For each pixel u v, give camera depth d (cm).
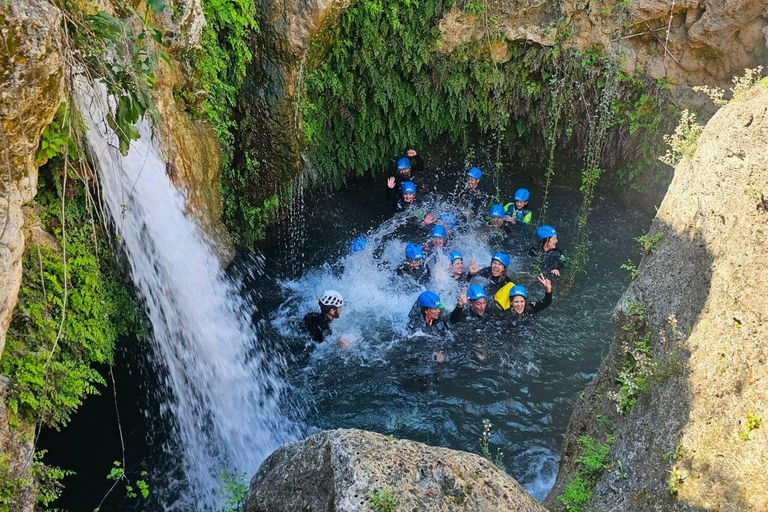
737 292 390
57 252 498
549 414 713
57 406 486
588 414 544
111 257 578
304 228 1016
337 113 1027
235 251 901
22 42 347
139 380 663
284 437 684
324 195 1088
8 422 432
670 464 388
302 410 714
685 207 486
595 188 1104
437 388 743
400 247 984
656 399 432
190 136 719
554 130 1009
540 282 917
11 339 449
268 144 882
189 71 717
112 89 438
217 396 706
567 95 1012
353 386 745
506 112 1077
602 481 452
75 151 475
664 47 915
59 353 497
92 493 595
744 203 407
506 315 823
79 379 504
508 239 1013
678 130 548
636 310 493
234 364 751
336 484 335
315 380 752
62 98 415
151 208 636
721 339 391
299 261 954
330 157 1074
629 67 951
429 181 1140
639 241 534
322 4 813
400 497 324
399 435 689
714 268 427
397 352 790
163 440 652
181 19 662
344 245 998
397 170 1096
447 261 940
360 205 1095
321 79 959
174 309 679
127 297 598
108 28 429
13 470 424
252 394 727
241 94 852
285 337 812
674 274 473
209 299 754
